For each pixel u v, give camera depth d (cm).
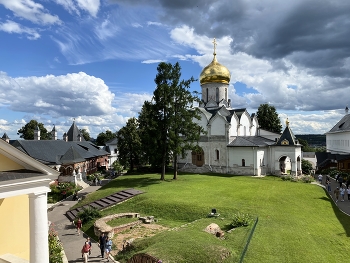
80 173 5331
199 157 5875
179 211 2758
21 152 1151
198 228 2075
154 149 4350
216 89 6366
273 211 2608
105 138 12406
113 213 3014
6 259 1307
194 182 4206
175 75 4309
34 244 1166
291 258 1627
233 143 5362
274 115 8388
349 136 6053
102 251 1986
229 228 2177
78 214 2966
